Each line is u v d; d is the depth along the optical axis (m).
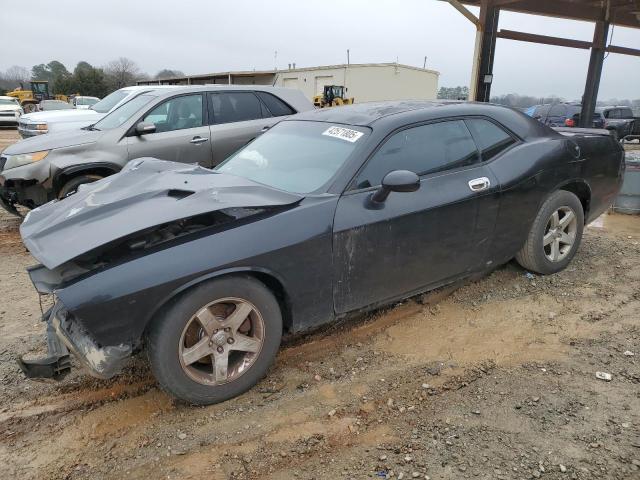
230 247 2.81
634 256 5.32
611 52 13.80
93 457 2.60
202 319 2.80
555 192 4.46
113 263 2.64
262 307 2.99
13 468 2.54
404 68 40.41
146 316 2.63
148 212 2.81
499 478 2.37
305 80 41.78
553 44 12.49
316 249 3.08
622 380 3.13
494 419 2.80
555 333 3.75
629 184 7.25
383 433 2.72
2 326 3.99
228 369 2.99
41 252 2.65
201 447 2.64
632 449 2.54
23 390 3.16
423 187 3.57
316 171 3.46
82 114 10.26
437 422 2.79
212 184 3.21
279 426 2.79
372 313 4.08
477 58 11.21
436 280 3.80
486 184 3.86
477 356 3.47
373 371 3.31
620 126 21.23
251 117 7.68
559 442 2.60
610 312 4.05
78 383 3.22
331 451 2.60
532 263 4.54
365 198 3.30
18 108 28.73
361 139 3.48
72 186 6.47
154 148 6.84
